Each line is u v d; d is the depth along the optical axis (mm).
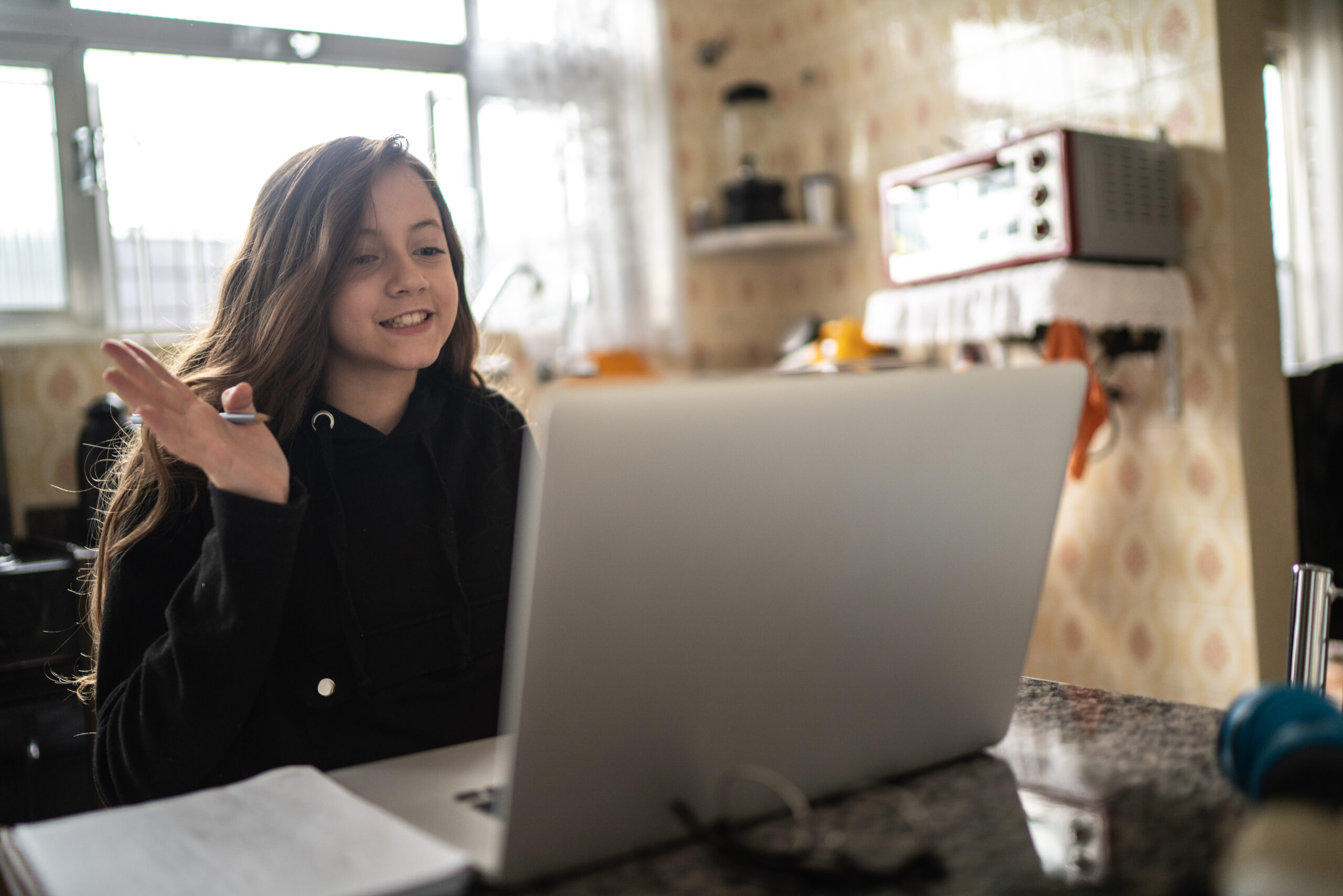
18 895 500
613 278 3178
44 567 1782
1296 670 751
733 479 520
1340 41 2955
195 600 796
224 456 766
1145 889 482
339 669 955
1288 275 3100
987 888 492
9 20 2408
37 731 1762
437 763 729
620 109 3207
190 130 2637
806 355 2955
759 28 3500
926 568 614
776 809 586
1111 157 2191
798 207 3408
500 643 1040
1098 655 2545
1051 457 654
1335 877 403
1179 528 2365
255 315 1040
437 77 3072
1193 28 2277
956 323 2387
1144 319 2215
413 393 1104
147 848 542
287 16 2789
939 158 2514
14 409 2346
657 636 515
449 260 1085
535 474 466
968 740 677
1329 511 2342
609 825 528
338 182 1012
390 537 1017
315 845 540
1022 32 2645
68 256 2490
